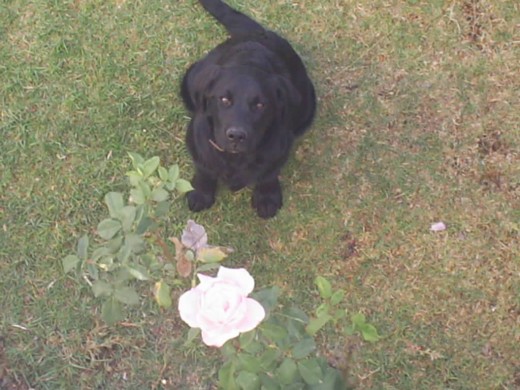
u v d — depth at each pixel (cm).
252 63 183
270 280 201
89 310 198
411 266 202
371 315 198
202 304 100
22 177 209
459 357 194
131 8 223
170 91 217
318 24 223
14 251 203
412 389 192
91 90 216
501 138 212
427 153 211
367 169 210
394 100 216
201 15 223
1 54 220
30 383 192
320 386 120
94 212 206
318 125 213
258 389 118
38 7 223
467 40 221
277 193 203
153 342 195
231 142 172
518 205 206
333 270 202
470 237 204
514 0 224
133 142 212
